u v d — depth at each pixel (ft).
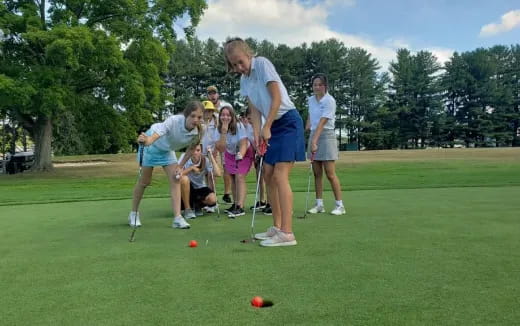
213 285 8.17
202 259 10.09
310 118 17.62
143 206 21.22
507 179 34.22
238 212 17.92
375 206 18.56
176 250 11.10
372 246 11.00
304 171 54.13
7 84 51.57
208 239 12.55
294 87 176.35
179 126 14.61
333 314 6.68
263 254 10.45
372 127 177.17
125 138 73.15
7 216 18.33
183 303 7.29
